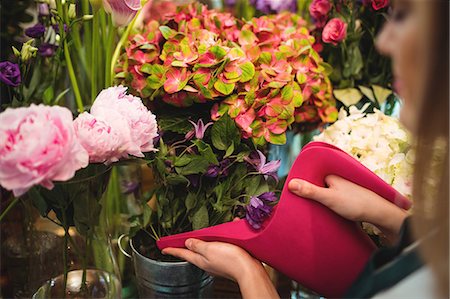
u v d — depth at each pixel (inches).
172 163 35.1
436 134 22.4
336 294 34.1
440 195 22.8
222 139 35.4
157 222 39.0
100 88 41.3
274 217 33.2
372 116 39.9
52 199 31.3
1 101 41.8
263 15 48.1
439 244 22.8
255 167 36.1
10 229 42.2
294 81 38.6
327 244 33.2
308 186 32.3
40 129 26.7
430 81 21.6
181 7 42.2
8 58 46.1
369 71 47.3
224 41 39.4
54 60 42.6
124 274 42.8
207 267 34.3
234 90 35.7
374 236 37.2
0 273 42.6
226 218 37.2
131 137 30.4
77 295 34.2
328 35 43.1
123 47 40.9
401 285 24.7
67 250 33.7
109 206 42.9
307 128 45.1
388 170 36.8
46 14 42.1
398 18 23.2
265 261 34.5
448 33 21.0
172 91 34.6
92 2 34.9
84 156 28.3
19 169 26.4
